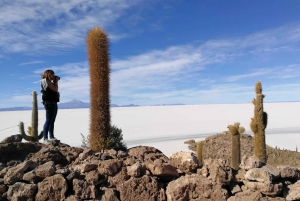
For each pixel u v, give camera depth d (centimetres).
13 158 521
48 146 568
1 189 418
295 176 388
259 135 842
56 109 627
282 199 360
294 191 359
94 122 574
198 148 744
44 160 479
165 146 1759
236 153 779
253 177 376
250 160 402
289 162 1181
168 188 399
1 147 521
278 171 391
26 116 6656
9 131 2983
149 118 5262
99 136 572
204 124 3741
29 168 438
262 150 841
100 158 468
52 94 615
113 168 423
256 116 848
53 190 400
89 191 397
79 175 417
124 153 495
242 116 5356
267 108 8244
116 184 414
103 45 573
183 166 434
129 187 403
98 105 573
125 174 418
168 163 427
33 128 714
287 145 1741
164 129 3102
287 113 5766
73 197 392
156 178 418
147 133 2667
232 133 787
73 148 557
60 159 501
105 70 575
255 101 854
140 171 413
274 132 2414
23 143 551
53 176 407
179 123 3962
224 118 4850
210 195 380
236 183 400
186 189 388
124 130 3016
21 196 402
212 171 396
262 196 368
